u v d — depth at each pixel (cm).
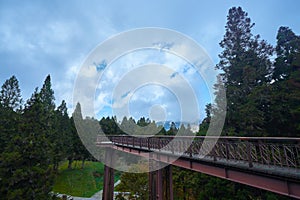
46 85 2114
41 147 1150
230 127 1105
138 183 1206
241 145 495
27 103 1258
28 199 962
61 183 2023
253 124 1076
